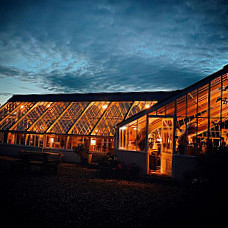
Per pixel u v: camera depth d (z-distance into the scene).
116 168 13.09
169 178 12.06
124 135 14.62
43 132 20.91
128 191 9.73
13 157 20.86
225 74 11.23
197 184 7.19
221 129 11.28
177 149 12.16
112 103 22.02
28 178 11.81
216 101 11.42
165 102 12.79
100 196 8.73
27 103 25.64
